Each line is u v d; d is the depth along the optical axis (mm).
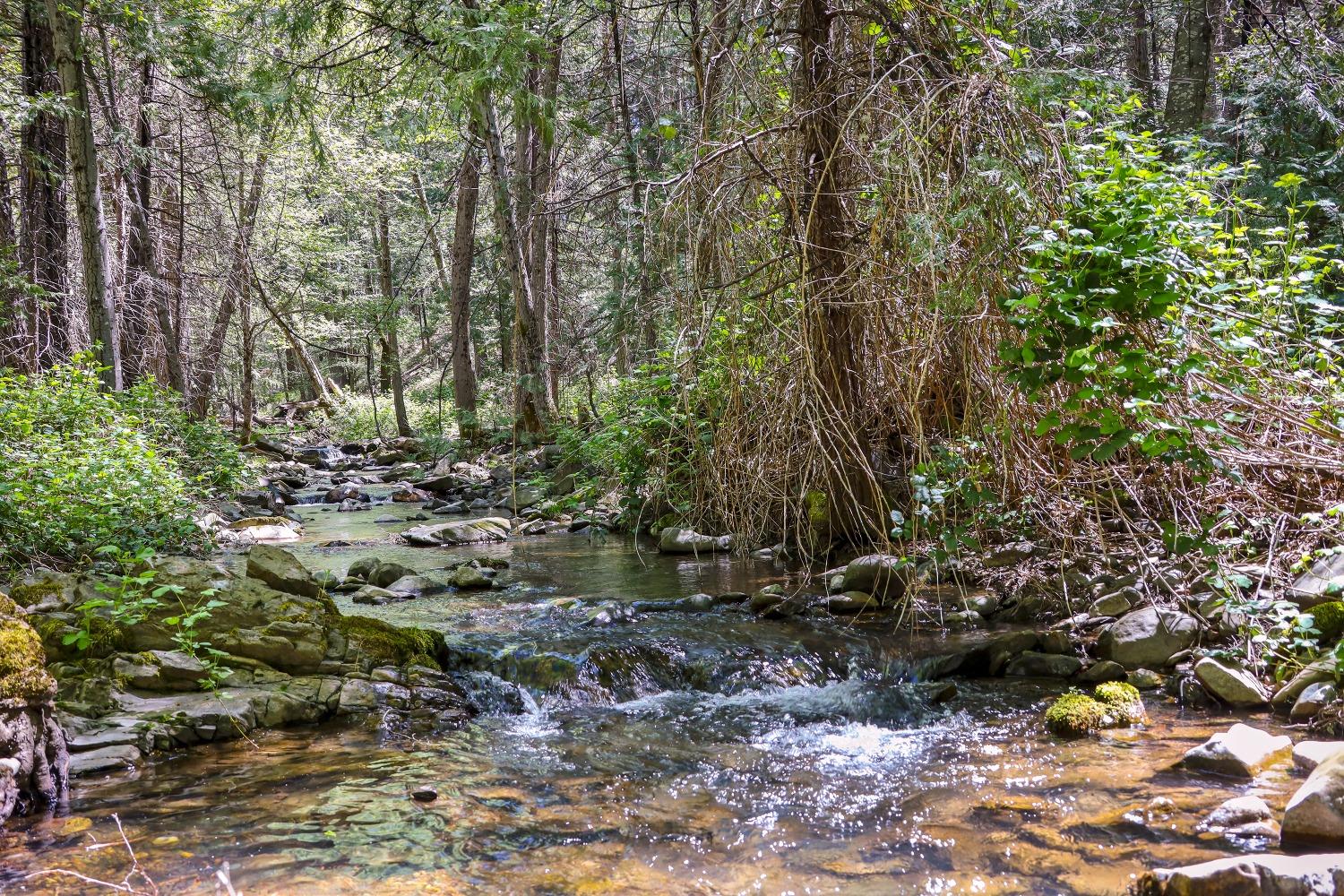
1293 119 10281
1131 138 5488
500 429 17844
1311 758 3424
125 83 16094
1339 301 7469
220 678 4660
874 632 5574
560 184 13516
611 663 5211
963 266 4969
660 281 5805
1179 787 3371
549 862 3043
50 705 3734
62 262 13680
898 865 2947
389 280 26016
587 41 14320
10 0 14555
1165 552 5559
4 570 6344
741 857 3055
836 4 5766
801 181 5715
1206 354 5043
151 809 3525
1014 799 3402
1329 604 4410
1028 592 5766
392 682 4945
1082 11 10922
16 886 2896
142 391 11836
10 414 8180
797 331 5492
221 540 9727
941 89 4969
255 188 20484
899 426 6133
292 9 11617
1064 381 5164
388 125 13336
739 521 6438
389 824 3365
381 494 15289
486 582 7500
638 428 9203
